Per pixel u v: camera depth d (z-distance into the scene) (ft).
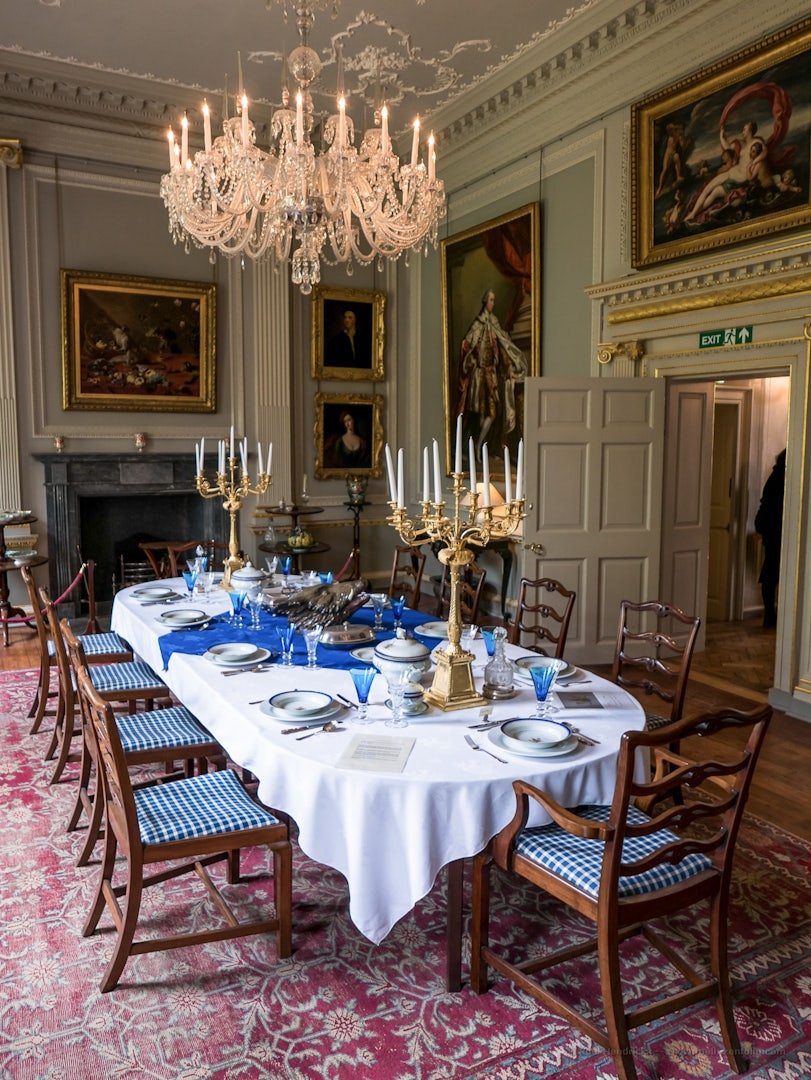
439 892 9.59
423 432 28.43
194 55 20.38
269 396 26.63
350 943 8.48
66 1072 6.66
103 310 23.79
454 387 25.90
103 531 25.77
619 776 6.07
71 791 12.16
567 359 21.20
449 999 7.61
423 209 15.55
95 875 9.83
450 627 8.86
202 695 9.64
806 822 11.45
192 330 25.08
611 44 18.63
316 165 14.83
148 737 10.00
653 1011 6.57
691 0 16.58
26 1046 6.96
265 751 7.79
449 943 7.63
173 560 18.65
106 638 14.99
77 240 23.53
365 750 7.52
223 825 7.81
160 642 11.43
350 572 21.83
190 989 7.72
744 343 16.49
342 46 19.80
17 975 7.91
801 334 15.38
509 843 7.22
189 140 24.79
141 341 24.40
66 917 8.92
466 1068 6.75
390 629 12.01
